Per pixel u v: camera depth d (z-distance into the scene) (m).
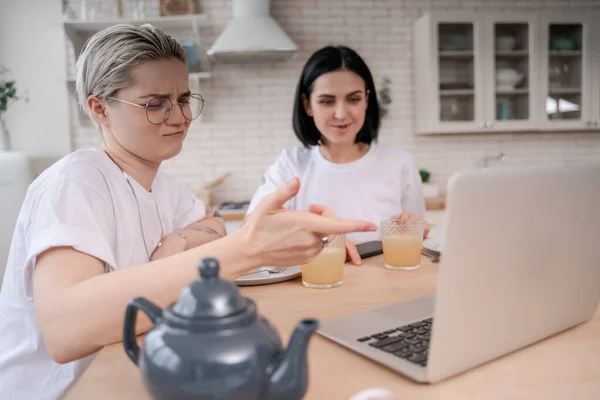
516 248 0.65
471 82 3.82
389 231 1.26
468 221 0.58
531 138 4.20
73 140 3.77
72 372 1.04
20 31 3.67
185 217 1.52
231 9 3.85
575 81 3.91
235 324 0.50
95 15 3.61
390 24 4.00
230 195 3.98
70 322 0.74
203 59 3.86
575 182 0.71
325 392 0.62
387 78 4.04
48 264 0.82
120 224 1.12
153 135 1.11
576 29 3.87
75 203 0.94
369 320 0.85
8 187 2.96
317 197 2.11
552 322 0.76
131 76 1.05
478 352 0.66
